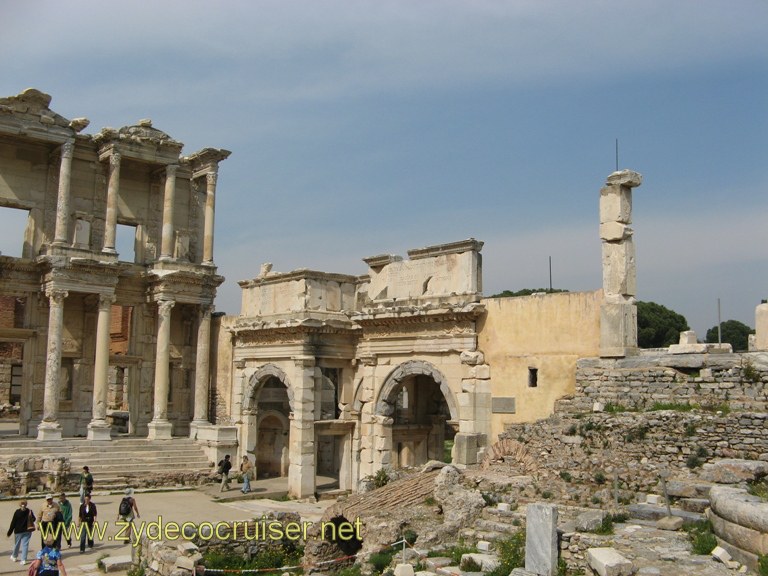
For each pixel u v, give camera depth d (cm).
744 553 1608
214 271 5238
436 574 1944
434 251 3722
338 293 4428
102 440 4569
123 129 4969
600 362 2884
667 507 2069
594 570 1694
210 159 5359
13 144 4841
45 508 2614
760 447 2236
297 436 4169
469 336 3488
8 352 6925
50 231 4912
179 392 5309
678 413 2419
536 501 2372
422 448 4216
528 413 3238
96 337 4938
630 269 2959
